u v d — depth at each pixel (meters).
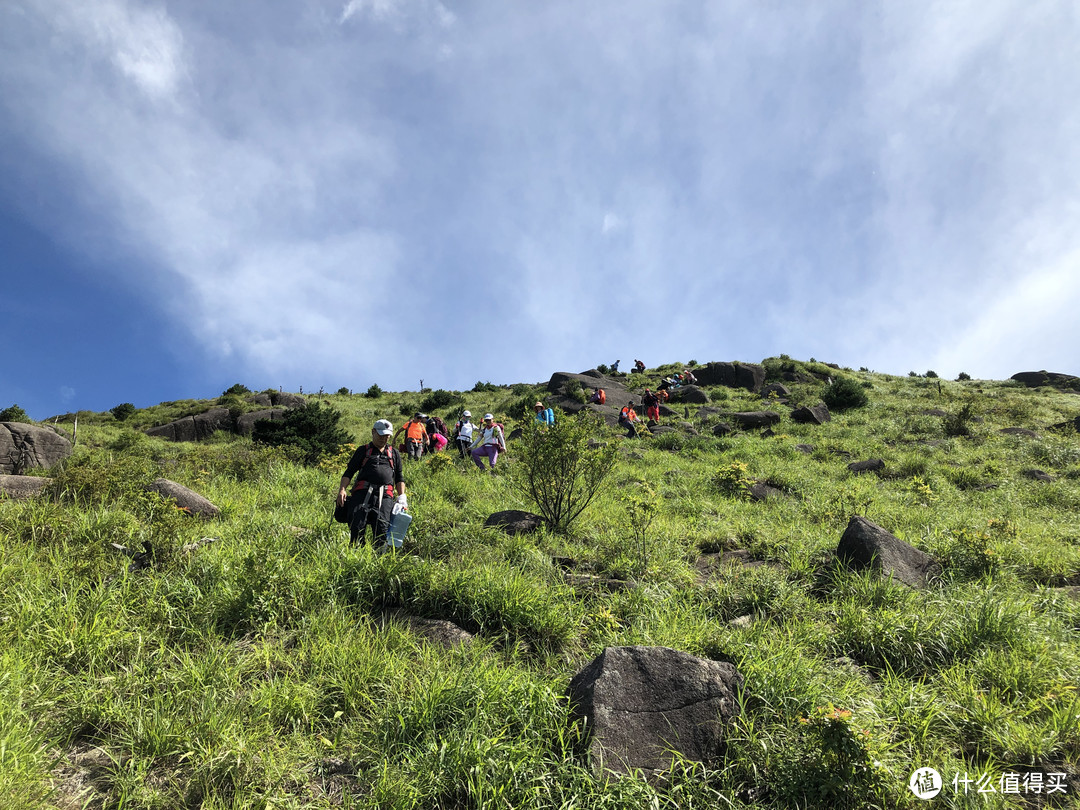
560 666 3.47
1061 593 4.68
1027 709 2.86
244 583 3.83
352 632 3.56
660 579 5.12
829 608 4.42
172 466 9.87
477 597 3.95
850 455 13.88
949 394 25.75
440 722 2.70
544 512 7.09
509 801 2.26
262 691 2.83
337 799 2.33
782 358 35.16
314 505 7.35
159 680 2.94
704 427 18.84
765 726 2.73
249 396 32.09
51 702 2.70
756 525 7.13
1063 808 2.28
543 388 32.47
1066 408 23.36
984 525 6.90
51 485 6.16
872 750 2.34
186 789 2.29
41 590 3.63
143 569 4.42
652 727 2.61
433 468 10.38
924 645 3.69
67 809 2.17
